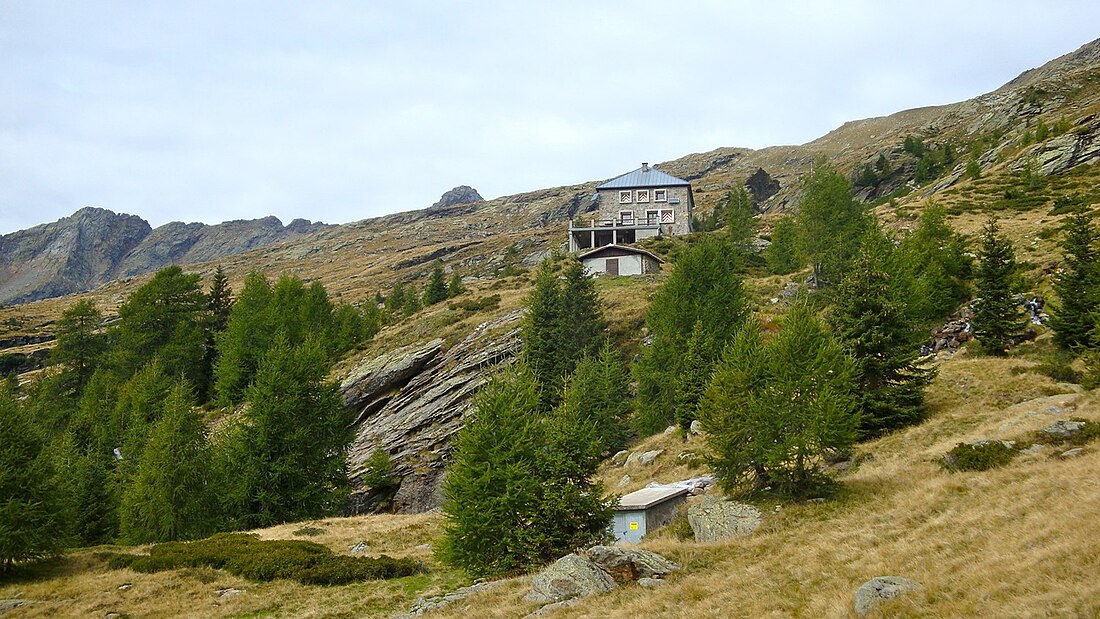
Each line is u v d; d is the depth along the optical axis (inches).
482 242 7854.3
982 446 1088.8
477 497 1082.1
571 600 858.1
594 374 1984.5
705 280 2208.4
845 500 1046.4
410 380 2554.1
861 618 645.3
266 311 2952.8
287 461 1765.5
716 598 776.9
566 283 2536.9
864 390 1432.1
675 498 1272.1
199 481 1690.5
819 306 1973.4
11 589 1116.5
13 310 7711.6
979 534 772.6
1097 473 847.1
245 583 1160.8
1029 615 560.4
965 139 6240.2
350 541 1433.3
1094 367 1393.9
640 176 4296.3
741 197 4520.2
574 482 1119.0
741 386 1203.2
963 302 2142.0
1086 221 1814.7
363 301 5679.1
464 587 1050.7
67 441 2127.2
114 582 1155.3
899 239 2930.6
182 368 3004.4
